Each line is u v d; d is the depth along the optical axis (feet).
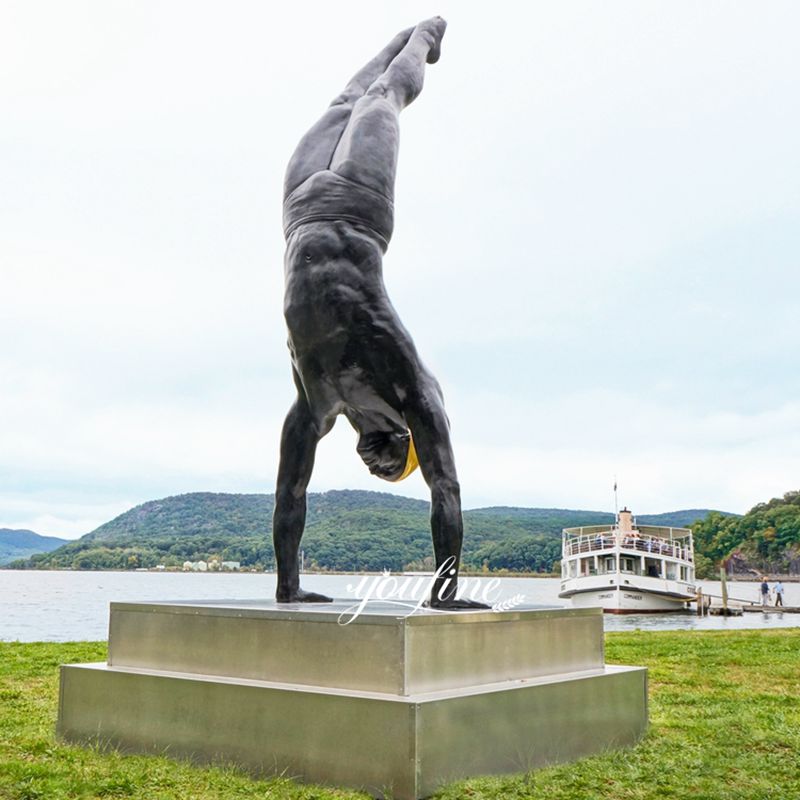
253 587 281.13
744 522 360.28
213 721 21.33
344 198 25.61
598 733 24.08
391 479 27.45
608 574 160.04
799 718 29.58
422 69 30.35
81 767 21.08
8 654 46.68
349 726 19.15
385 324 24.93
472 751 19.74
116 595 228.63
